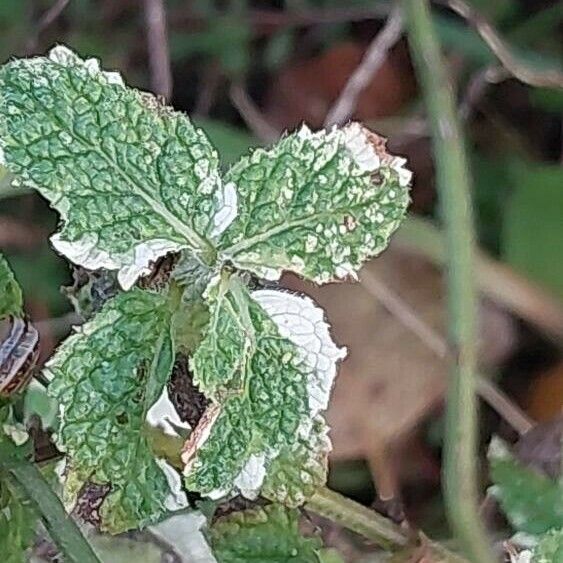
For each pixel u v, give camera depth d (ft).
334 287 1.19
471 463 0.79
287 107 1.36
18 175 0.59
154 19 1.22
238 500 0.72
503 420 1.18
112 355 0.61
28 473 0.64
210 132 1.19
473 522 0.78
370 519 0.75
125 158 0.61
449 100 0.89
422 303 1.20
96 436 0.61
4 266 0.65
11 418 0.66
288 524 0.72
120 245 0.60
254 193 0.62
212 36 1.33
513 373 1.26
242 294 0.62
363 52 1.36
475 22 1.12
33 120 0.60
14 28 1.28
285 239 0.62
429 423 1.22
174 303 0.62
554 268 1.20
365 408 1.17
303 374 0.62
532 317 1.20
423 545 0.76
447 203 0.86
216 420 0.61
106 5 1.32
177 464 0.64
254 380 0.62
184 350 0.63
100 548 0.71
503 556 0.86
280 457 0.63
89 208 0.60
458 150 0.88
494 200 1.29
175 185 0.61
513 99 1.35
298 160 0.62
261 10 1.35
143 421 0.62
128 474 0.62
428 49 0.91
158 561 0.71
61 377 0.61
